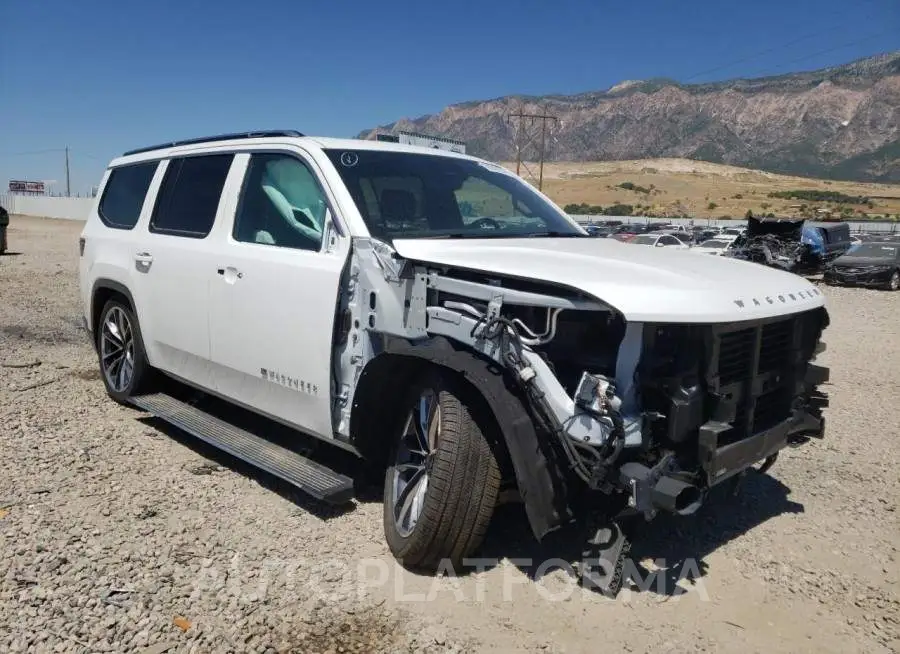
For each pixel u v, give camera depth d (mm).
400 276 3584
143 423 5531
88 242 6137
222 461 4805
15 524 3807
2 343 8188
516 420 3012
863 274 23000
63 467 4598
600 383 2930
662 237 36875
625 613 3197
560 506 3039
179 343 4992
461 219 4352
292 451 4484
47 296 12328
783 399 3736
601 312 3137
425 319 3504
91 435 5211
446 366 3205
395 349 3424
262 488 4383
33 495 4164
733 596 3373
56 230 39312
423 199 4301
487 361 3209
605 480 2959
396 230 3945
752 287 3428
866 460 5281
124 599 3172
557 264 3318
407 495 3617
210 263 4621
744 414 3395
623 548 3256
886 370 8758
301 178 4266
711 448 3062
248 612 3113
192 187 5094
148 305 5270
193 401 5719
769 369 3584
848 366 9008
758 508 4355
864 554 3824
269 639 2936
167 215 5254
